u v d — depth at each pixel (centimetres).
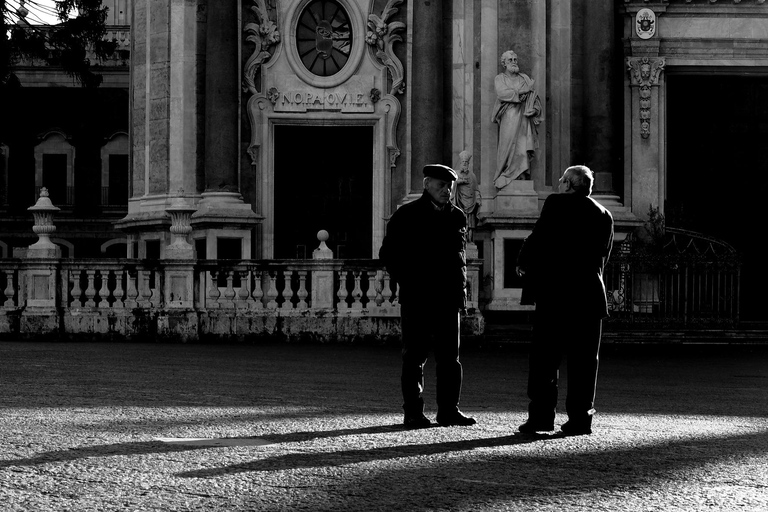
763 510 813
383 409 1382
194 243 3341
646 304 3097
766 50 3528
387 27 3509
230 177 3350
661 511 807
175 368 1948
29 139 5678
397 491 862
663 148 3541
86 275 2748
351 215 3541
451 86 3362
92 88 5134
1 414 1276
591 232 1185
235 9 3388
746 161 3622
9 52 4941
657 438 1157
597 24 3309
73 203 5703
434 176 1248
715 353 2550
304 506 807
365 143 3550
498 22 3319
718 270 3061
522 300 1196
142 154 3619
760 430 1245
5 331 2728
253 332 2719
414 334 1225
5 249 5684
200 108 3503
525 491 868
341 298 2727
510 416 1340
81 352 2302
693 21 3528
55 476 906
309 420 1260
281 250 3528
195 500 823
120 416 1272
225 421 1242
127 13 6300
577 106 3347
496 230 3203
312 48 3528
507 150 3238
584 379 1180
